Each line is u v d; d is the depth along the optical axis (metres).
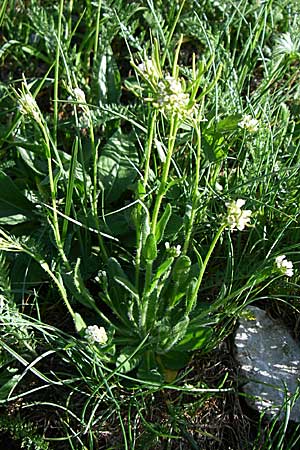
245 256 0.44
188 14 0.57
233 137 0.47
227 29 0.52
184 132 0.50
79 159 0.48
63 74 0.54
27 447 0.39
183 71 0.50
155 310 0.39
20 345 0.39
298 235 0.45
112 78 0.53
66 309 0.44
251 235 0.45
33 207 0.47
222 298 0.38
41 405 0.41
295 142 0.50
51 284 0.43
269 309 0.45
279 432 0.40
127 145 0.49
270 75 0.50
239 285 0.44
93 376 0.40
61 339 0.39
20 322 0.37
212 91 0.49
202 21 0.58
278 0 0.58
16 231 0.47
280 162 0.47
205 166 0.44
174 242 0.44
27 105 0.35
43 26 0.54
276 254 0.39
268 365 0.42
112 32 0.53
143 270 0.44
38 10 0.54
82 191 0.45
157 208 0.35
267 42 0.59
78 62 0.55
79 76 0.53
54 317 0.44
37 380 0.41
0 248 0.36
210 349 0.42
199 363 0.43
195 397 0.41
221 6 0.57
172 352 0.41
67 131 0.51
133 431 0.40
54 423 0.41
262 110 0.48
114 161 0.48
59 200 0.41
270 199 0.45
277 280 0.44
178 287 0.39
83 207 0.43
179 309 0.41
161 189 0.35
